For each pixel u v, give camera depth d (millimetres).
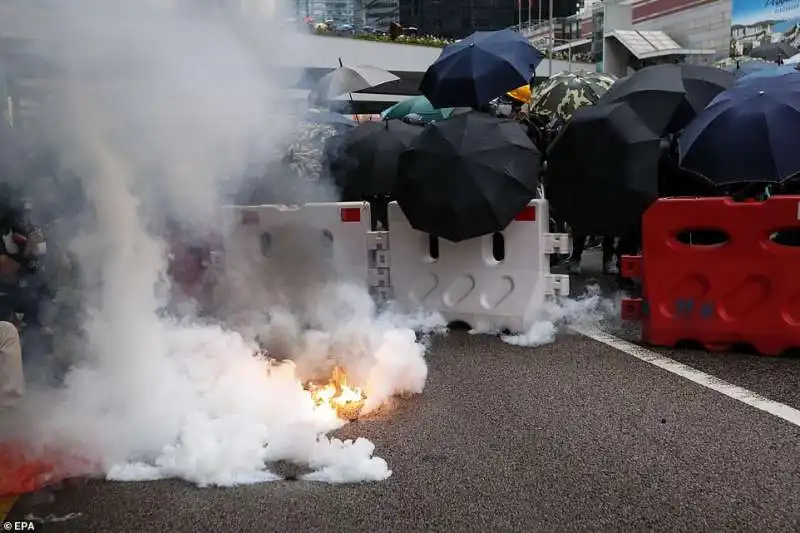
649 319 5707
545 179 7020
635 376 4938
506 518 3086
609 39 32594
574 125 6691
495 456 3705
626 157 6477
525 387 4781
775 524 2973
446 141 5992
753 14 27781
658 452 3688
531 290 6105
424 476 3506
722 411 4223
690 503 3162
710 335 5480
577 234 7207
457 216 5910
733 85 7590
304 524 3096
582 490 3311
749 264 5312
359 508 3217
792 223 5164
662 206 5578
